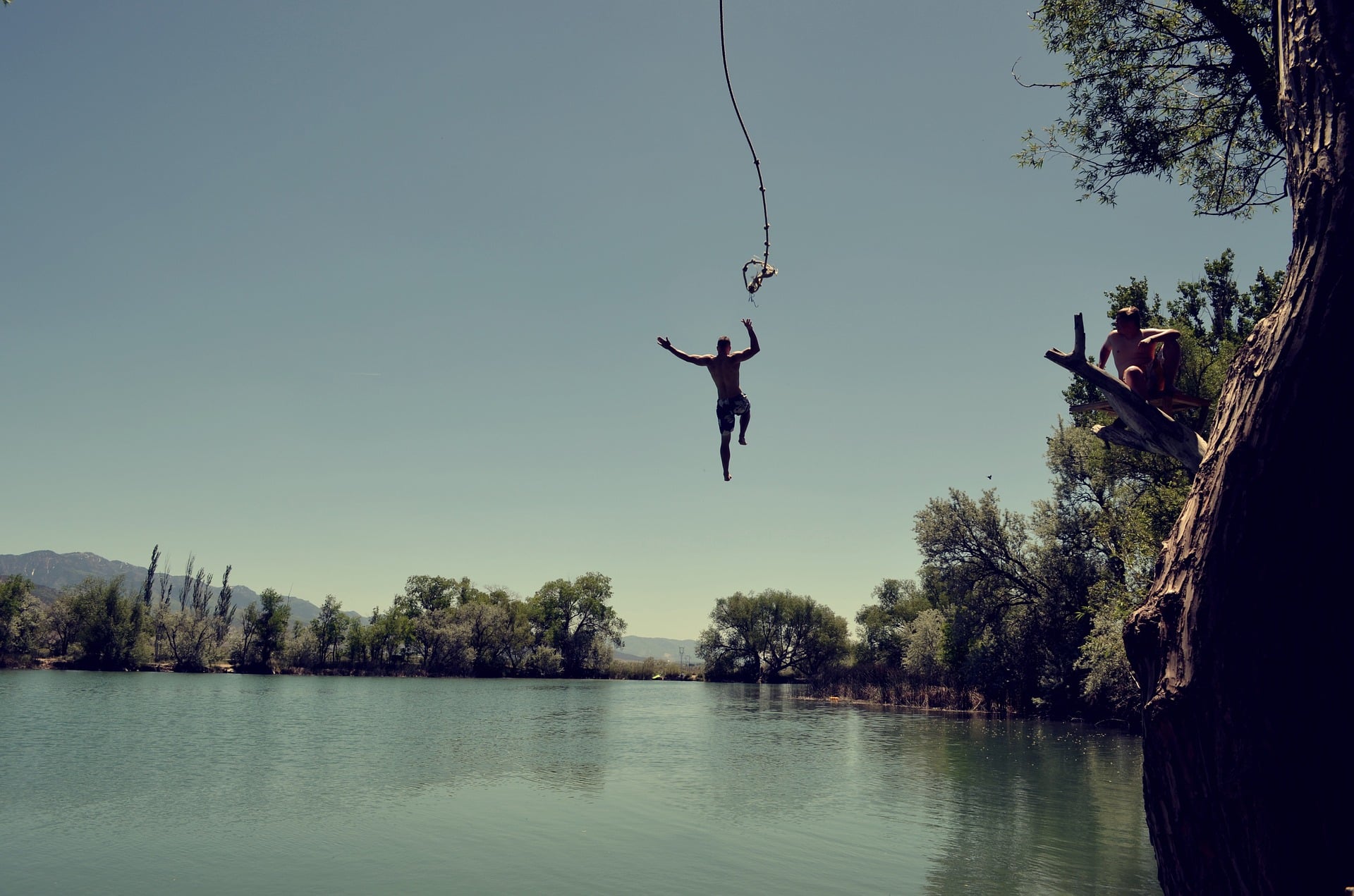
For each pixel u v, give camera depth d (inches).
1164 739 206.8
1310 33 224.1
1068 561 1975.9
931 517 2149.4
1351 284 197.5
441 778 1245.7
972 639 2279.8
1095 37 629.6
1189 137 629.0
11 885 706.2
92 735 1688.0
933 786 1198.9
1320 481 194.2
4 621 3971.5
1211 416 1278.3
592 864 775.7
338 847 832.9
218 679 3789.4
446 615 4825.3
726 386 430.6
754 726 2075.5
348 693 3107.8
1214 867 197.3
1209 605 202.2
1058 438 1964.8
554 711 2487.7
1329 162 209.3
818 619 4813.0
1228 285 1593.3
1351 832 180.5
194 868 757.9
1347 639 188.2
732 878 730.2
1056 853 814.5
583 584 5251.0
